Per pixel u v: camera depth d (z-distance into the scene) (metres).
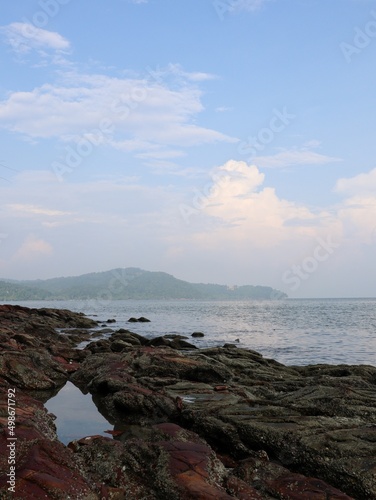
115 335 43.16
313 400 15.85
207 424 14.23
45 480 8.80
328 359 36.47
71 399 19.62
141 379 20.41
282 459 12.34
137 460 10.77
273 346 44.69
